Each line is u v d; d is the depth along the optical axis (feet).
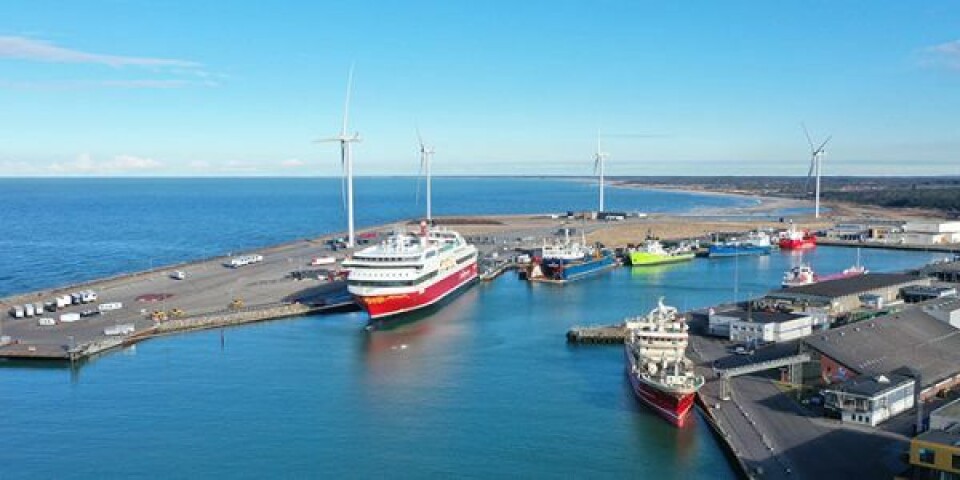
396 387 368.27
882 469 254.27
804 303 488.02
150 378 380.99
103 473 270.46
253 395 354.54
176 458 282.77
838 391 301.84
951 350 375.04
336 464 278.67
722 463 279.69
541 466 278.87
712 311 459.32
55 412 330.54
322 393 357.82
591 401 348.18
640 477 269.44
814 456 266.36
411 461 281.95
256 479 266.36
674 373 330.13
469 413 331.98
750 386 346.54
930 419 264.93
